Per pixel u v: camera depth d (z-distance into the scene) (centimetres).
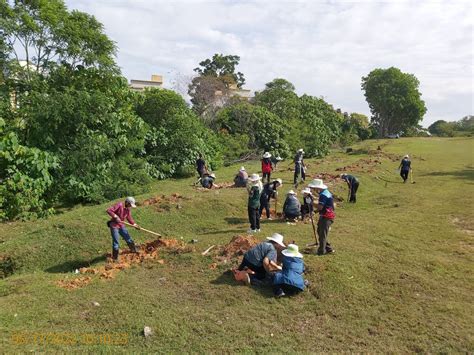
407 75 6906
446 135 8031
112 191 1980
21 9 1944
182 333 732
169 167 2567
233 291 882
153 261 1076
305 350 691
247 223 1467
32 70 2058
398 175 2481
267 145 3381
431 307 827
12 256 1205
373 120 7419
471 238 1238
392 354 685
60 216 1617
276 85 4250
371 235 1244
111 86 2247
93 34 2119
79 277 992
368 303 842
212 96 4306
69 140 1995
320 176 2317
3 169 1733
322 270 955
